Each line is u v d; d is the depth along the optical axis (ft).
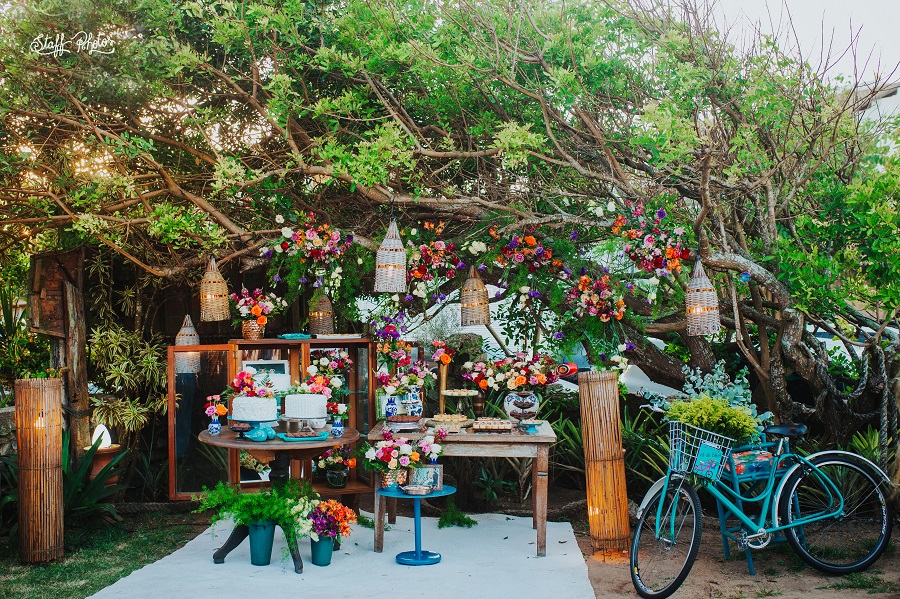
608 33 20.74
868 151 21.33
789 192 21.91
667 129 17.78
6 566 18.01
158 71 20.56
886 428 20.02
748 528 16.87
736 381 22.45
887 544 16.47
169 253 24.43
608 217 21.77
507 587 15.81
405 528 21.09
